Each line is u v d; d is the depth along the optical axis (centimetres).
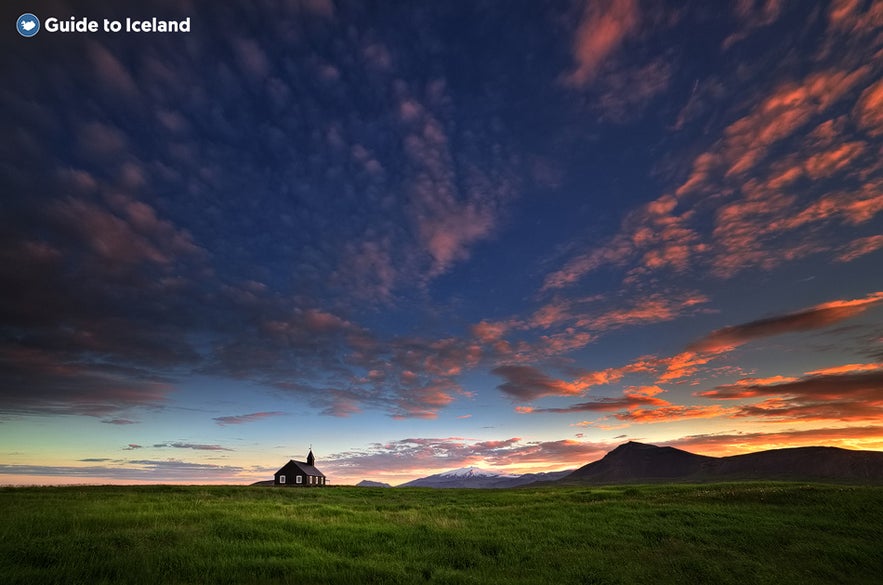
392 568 1523
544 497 4578
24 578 1202
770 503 3253
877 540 2205
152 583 1227
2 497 3156
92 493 3709
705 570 1667
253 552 1631
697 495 3828
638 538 2230
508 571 1593
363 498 4825
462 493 6097
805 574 1700
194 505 2892
